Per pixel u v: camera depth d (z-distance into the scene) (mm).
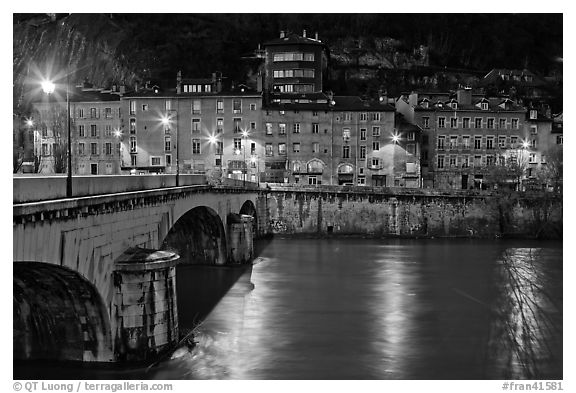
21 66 177375
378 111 112875
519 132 118125
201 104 113125
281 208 98812
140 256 28094
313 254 77438
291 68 128625
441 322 42000
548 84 170625
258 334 37719
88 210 23969
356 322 41719
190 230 63875
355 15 188625
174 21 180875
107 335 27062
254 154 112625
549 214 99250
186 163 113312
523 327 41000
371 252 80125
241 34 182000
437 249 83938
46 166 103750
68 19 182875
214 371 29781
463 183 117688
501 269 65938
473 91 140375
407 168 113375
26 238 18781
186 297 48969
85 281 24266
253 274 60781
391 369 31594
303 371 30719
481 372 31469
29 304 26391
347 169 113688
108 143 117188
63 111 117938
